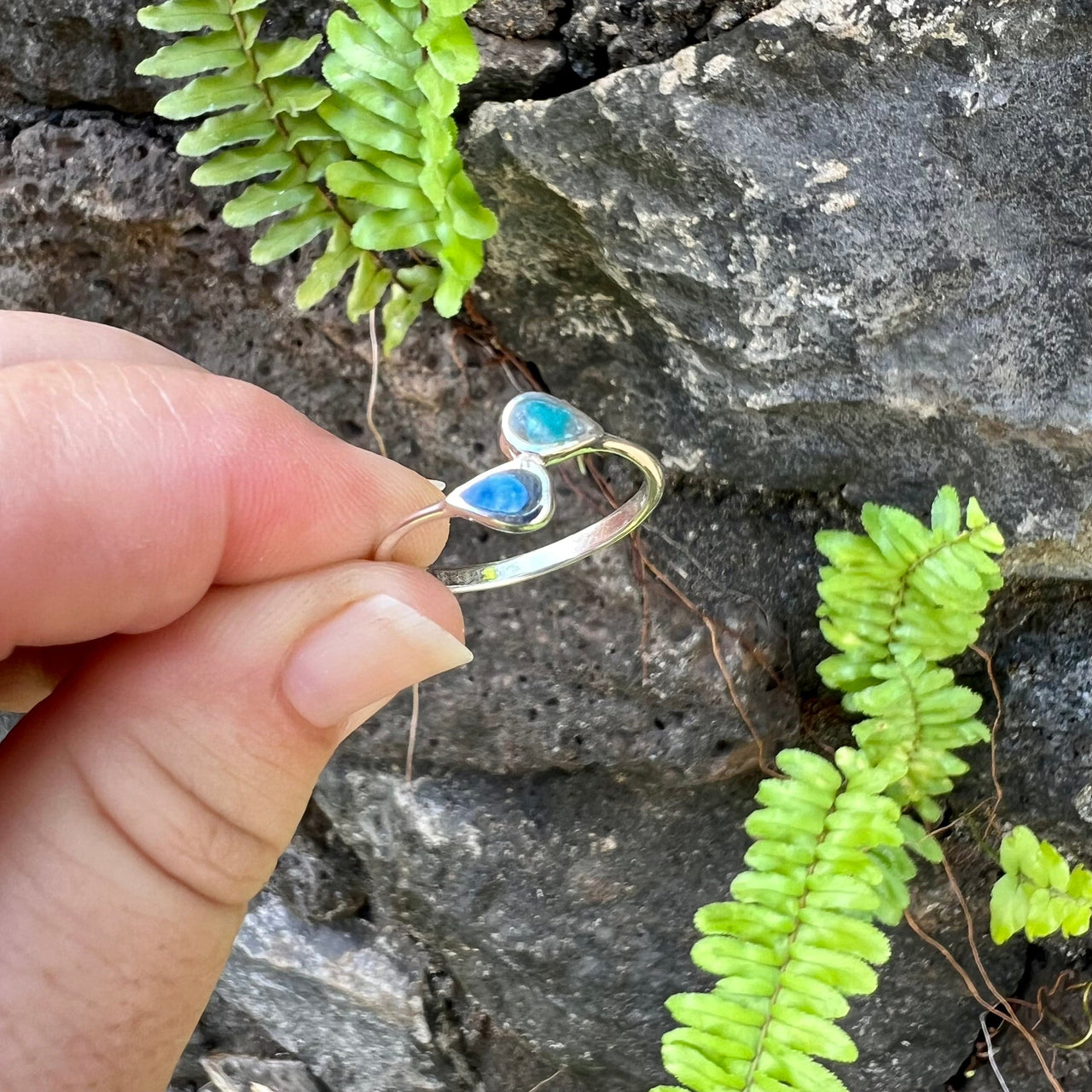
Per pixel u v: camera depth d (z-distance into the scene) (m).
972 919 0.13
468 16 0.10
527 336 0.12
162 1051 0.08
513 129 0.10
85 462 0.08
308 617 0.09
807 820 0.11
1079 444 0.10
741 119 0.10
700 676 0.12
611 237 0.10
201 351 0.12
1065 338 0.10
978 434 0.10
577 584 0.12
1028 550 0.11
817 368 0.10
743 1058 0.11
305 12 0.11
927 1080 0.14
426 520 0.09
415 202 0.10
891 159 0.10
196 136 0.10
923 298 0.10
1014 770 0.12
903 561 0.11
